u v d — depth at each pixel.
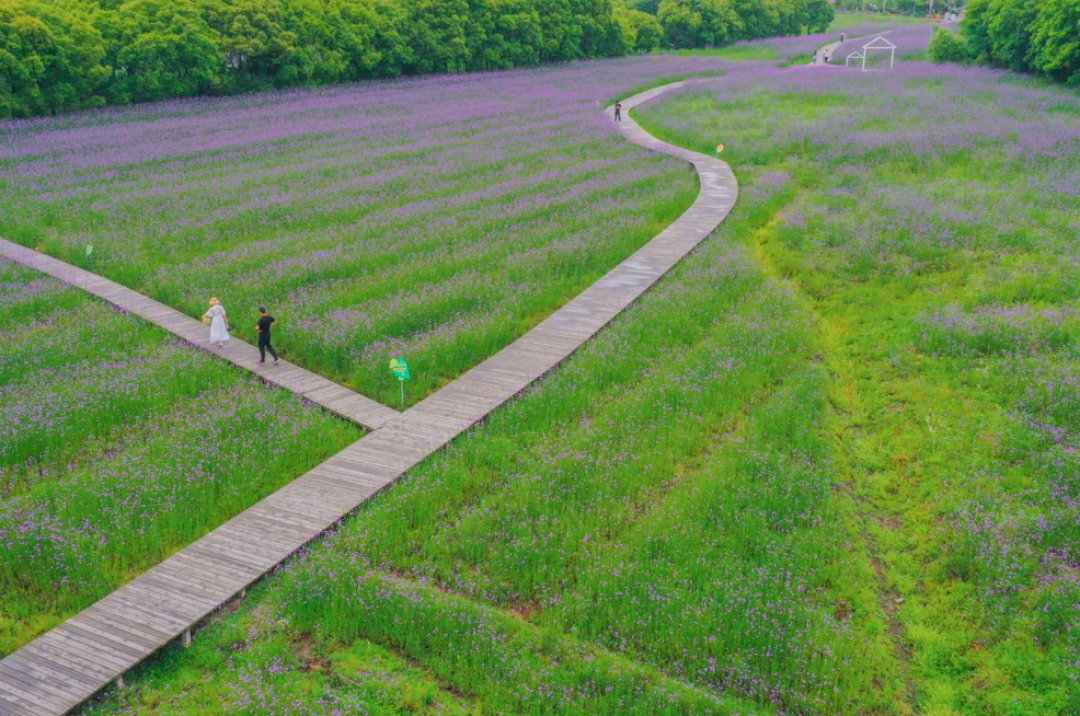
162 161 41.59
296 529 14.10
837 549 13.56
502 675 11.21
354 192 35.94
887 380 19.66
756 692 10.96
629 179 38.00
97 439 17.00
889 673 11.34
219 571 13.02
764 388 19.23
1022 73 62.06
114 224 31.02
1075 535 13.27
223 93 62.44
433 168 40.38
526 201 34.50
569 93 66.19
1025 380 18.00
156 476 15.24
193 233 30.19
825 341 21.89
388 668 11.49
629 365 19.89
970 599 12.38
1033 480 14.84
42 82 50.47
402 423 17.69
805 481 15.26
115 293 24.83
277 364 20.59
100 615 12.07
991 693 10.89
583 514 14.47
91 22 53.41
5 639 11.79
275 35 62.00
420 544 13.91
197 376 19.55
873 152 39.84
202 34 57.69
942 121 45.72
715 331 21.89
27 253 28.28
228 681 11.08
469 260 26.89
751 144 44.06
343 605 12.37
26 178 37.34
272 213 32.44
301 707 10.57
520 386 19.16
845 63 80.38
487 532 14.01
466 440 16.95
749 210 32.69
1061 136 39.75
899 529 14.45
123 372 19.44
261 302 23.72
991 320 21.02
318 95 63.12
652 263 27.17
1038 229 27.55
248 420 17.55
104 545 13.57
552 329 22.38
